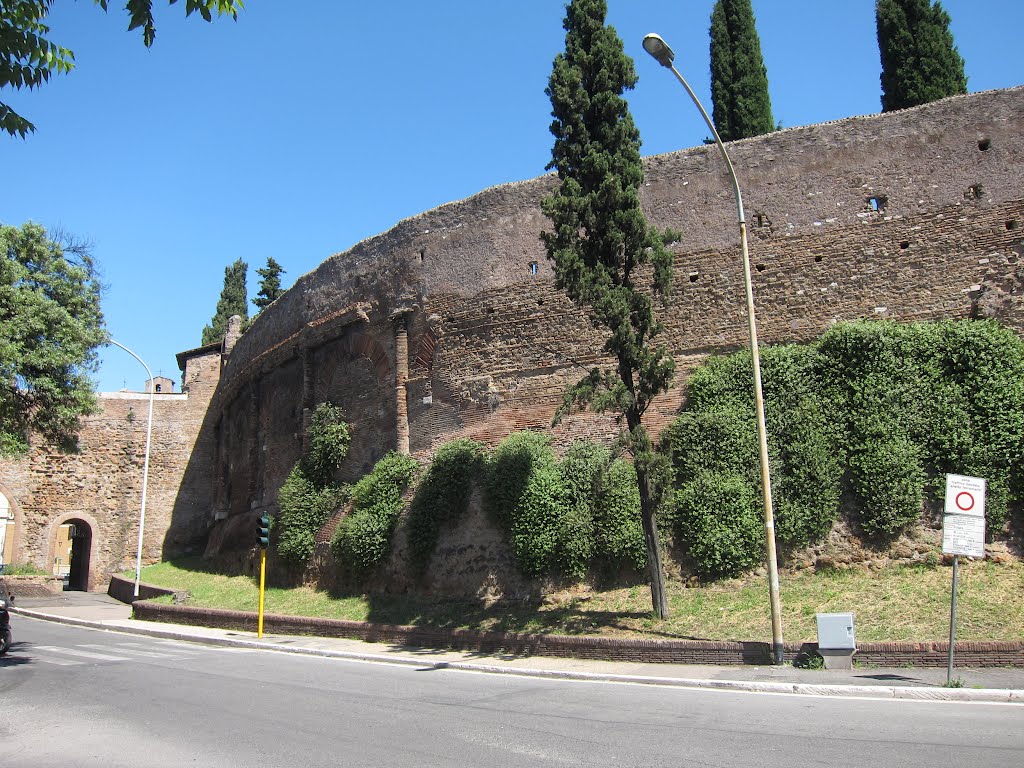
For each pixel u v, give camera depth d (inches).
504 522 821.2
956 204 761.0
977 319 727.1
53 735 362.6
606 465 783.1
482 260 973.2
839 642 504.4
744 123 1194.0
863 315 771.4
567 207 690.2
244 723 384.2
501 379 923.4
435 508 880.9
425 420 974.4
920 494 669.3
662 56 561.3
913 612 589.0
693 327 830.5
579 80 721.6
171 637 885.8
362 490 971.9
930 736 326.0
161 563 1567.4
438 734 352.5
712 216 850.1
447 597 840.9
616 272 693.3
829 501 693.9
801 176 825.5
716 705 412.5
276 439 1280.8
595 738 338.3
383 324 1059.3
